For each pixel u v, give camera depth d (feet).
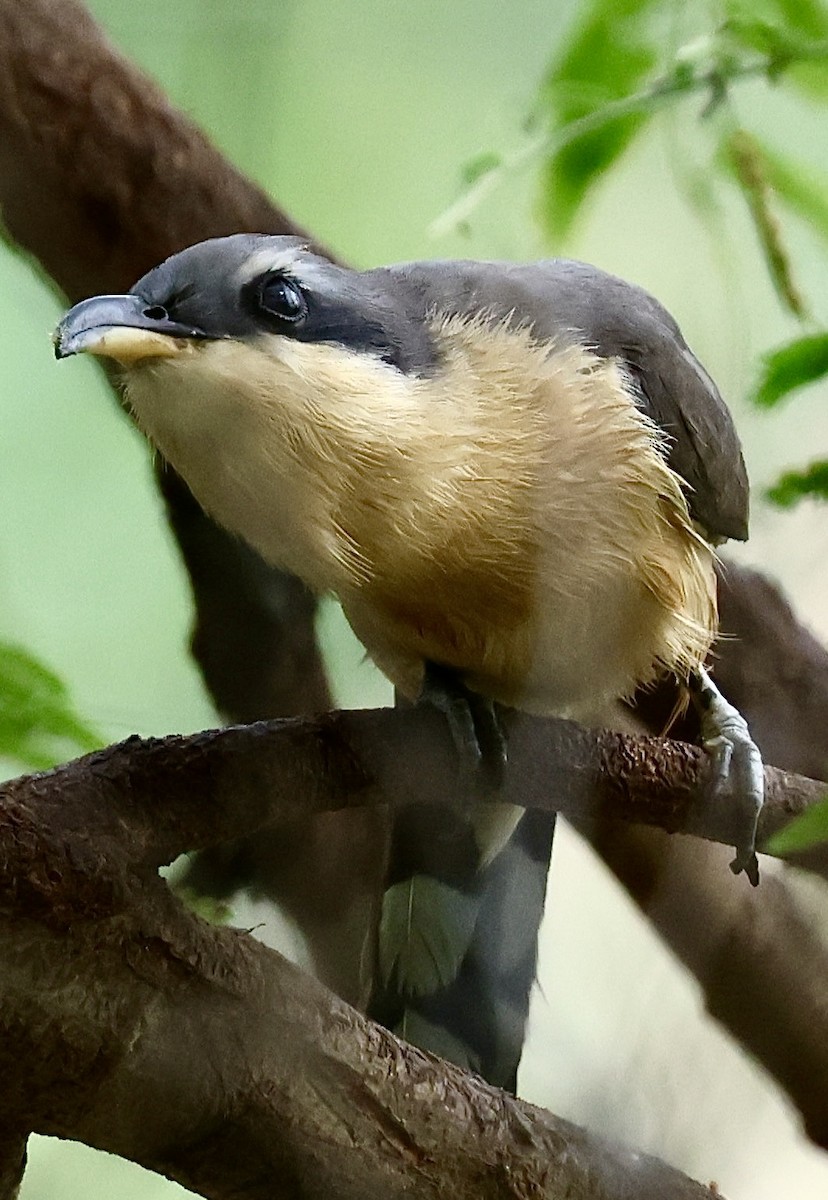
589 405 11.67
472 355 11.65
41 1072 11.31
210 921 11.38
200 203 11.71
